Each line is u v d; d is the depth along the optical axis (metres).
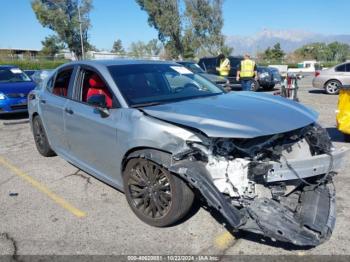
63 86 5.19
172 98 4.15
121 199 4.38
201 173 3.13
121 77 4.27
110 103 4.12
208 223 3.72
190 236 3.51
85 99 4.60
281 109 3.70
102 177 4.35
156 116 3.50
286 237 2.94
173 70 4.78
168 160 3.30
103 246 3.39
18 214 4.09
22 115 10.79
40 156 6.30
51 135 5.54
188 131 3.28
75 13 60.66
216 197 3.04
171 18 51.75
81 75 4.77
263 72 17.38
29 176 5.31
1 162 6.05
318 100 13.20
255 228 3.03
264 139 3.31
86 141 4.43
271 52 70.38
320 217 3.29
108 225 3.77
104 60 4.84
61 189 4.77
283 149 3.35
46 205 4.30
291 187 3.49
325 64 47.78
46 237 3.58
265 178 3.10
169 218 3.47
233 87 17.39
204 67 17.22
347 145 6.50
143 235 3.55
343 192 4.39
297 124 3.39
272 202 3.23
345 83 15.05
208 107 3.67
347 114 6.30
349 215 3.82
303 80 24.64
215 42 52.53
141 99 4.01
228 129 3.15
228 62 15.92
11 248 3.40
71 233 3.64
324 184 3.72
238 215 3.06
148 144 3.44
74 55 63.62
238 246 3.32
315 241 3.01
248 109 3.62
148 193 3.65
